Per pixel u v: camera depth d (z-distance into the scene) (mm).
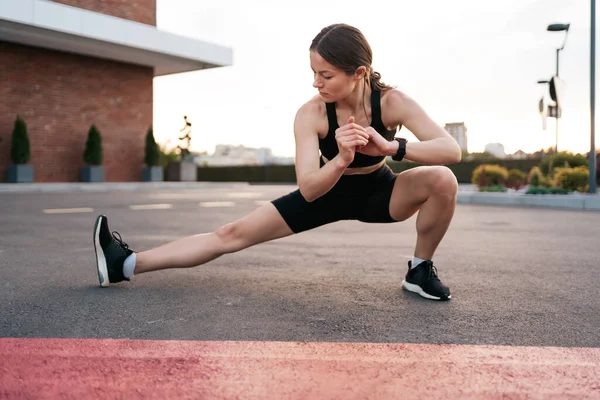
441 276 2871
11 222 5578
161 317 1975
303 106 2158
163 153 25031
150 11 17938
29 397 1236
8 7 13305
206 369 1419
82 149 16844
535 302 2266
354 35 1927
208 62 18094
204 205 8750
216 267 3088
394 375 1385
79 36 14789
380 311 2094
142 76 18422
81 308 2102
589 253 3781
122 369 1417
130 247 3965
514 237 4809
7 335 1740
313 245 4156
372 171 2293
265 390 1280
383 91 2146
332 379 1354
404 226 5812
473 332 1812
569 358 1537
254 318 1970
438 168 2217
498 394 1267
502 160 22875
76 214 6684
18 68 15422
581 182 11992
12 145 14727
